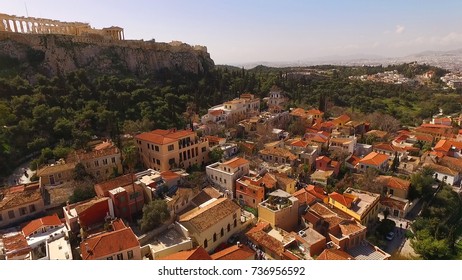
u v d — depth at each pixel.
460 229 73.19
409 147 105.69
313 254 49.78
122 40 165.38
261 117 121.44
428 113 163.62
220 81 165.50
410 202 75.25
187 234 51.72
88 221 53.19
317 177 81.31
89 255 43.62
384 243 61.00
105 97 108.25
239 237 56.97
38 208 57.75
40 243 48.84
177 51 183.88
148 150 78.19
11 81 100.69
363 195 70.56
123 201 56.72
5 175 69.88
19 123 80.44
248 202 67.69
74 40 147.12
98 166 70.81
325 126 119.12
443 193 78.69
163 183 63.84
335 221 57.75
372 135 116.00
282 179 72.88
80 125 88.12
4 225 54.38
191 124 102.38
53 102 97.50
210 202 60.19
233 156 91.12
